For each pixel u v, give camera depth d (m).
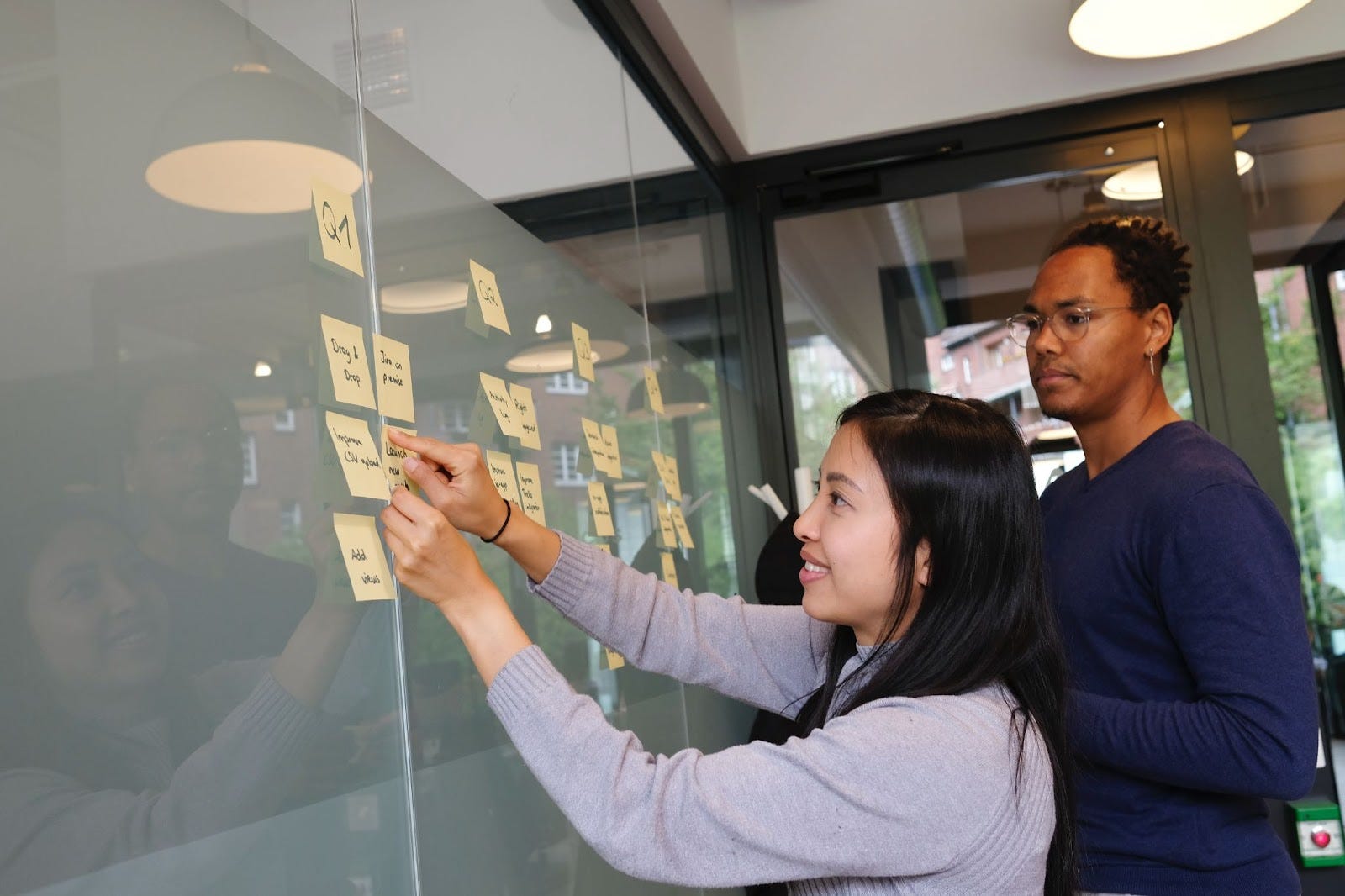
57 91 0.58
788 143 2.86
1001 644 0.99
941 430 1.01
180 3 0.69
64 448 0.56
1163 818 1.31
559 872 1.21
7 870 0.51
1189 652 1.28
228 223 0.72
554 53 1.50
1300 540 2.62
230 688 0.68
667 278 2.07
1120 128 2.78
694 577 1.99
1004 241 2.85
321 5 0.87
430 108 1.06
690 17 2.30
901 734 0.89
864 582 1.01
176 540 0.64
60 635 0.55
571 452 1.37
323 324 0.83
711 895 1.83
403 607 0.93
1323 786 2.58
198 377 0.67
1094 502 1.47
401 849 0.88
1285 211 2.69
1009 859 0.90
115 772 0.58
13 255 0.54
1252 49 2.65
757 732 2.15
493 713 1.09
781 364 2.93
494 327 1.17
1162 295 1.52
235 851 0.67
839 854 0.85
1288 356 2.67
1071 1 2.27
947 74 2.80
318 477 0.80
